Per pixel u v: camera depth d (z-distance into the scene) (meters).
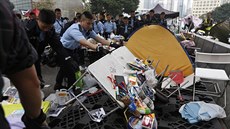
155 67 3.51
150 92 2.60
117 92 2.31
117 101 2.21
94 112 2.42
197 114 2.39
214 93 3.13
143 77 2.76
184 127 2.29
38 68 2.83
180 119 2.44
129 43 3.91
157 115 2.51
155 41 3.84
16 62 0.59
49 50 4.86
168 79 3.27
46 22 2.55
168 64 3.63
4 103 2.15
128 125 2.06
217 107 2.53
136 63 3.22
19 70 0.63
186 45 5.56
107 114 2.32
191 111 2.46
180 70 3.42
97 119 2.29
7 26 0.51
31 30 2.52
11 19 0.53
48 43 2.92
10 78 0.65
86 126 2.24
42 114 0.85
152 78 2.79
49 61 5.05
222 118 2.50
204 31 9.21
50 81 4.19
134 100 2.23
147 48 3.81
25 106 0.77
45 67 5.16
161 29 3.92
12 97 2.27
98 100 2.81
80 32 3.14
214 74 3.03
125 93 2.30
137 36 3.94
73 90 2.87
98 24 8.55
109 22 9.32
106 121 2.33
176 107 2.72
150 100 2.44
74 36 3.06
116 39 5.62
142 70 2.96
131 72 2.80
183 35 7.66
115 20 10.65
